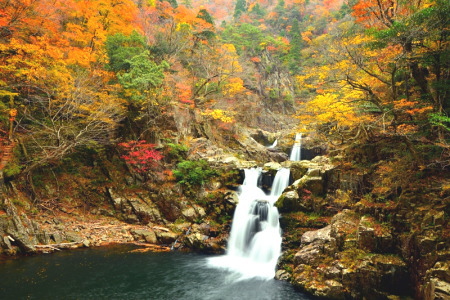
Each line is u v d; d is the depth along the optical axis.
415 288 9.82
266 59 50.53
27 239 14.11
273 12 65.94
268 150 32.31
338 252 11.40
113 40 20.94
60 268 12.94
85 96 16.97
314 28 55.69
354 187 14.37
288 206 15.37
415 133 12.62
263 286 11.90
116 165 20.91
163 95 22.44
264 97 46.16
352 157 15.84
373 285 10.23
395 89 13.27
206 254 15.69
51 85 16.59
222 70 32.53
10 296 10.36
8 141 15.34
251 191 19.38
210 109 29.22
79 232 16.62
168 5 35.53
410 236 10.38
